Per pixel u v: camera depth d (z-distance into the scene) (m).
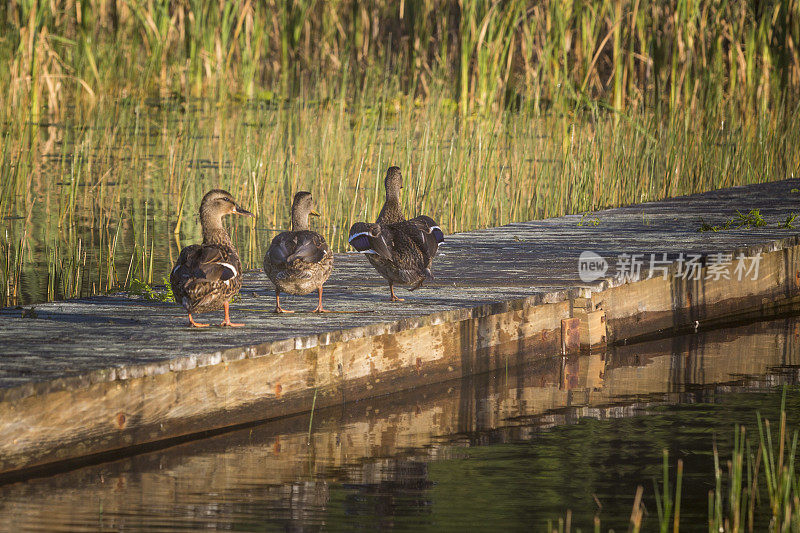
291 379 10.77
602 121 25.84
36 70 29.09
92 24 32.81
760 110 26.22
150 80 34.94
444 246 16.48
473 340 12.48
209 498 8.55
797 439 10.07
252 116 30.67
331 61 34.72
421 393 11.78
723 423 10.62
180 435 9.94
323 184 20.77
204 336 10.69
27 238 18.22
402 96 30.66
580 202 21.62
